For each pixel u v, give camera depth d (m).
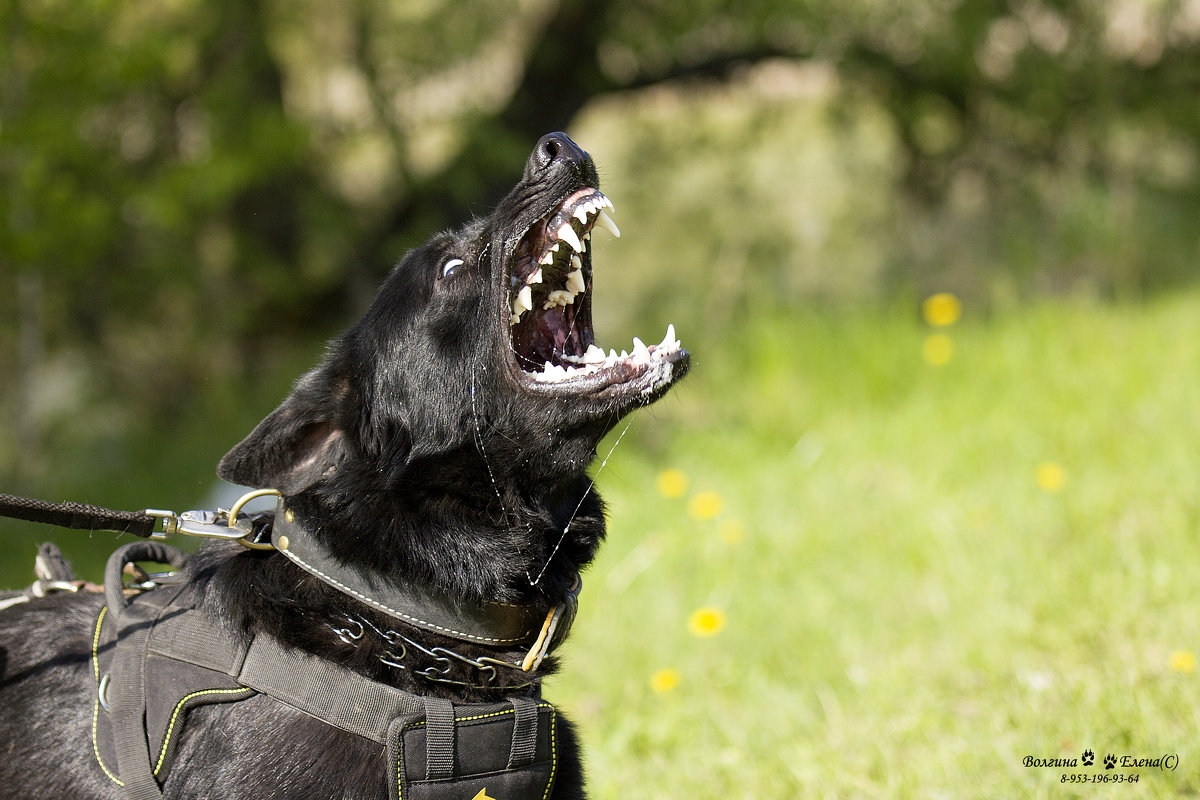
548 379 2.54
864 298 9.89
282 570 2.43
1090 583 3.94
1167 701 3.11
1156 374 6.63
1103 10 12.95
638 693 4.02
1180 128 12.92
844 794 3.12
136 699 2.27
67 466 10.91
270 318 13.36
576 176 2.63
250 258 12.18
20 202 8.84
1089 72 13.02
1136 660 3.38
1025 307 8.84
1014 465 5.55
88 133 10.01
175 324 12.60
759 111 14.58
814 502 5.59
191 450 10.76
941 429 6.40
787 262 12.66
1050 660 3.57
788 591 4.59
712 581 4.82
